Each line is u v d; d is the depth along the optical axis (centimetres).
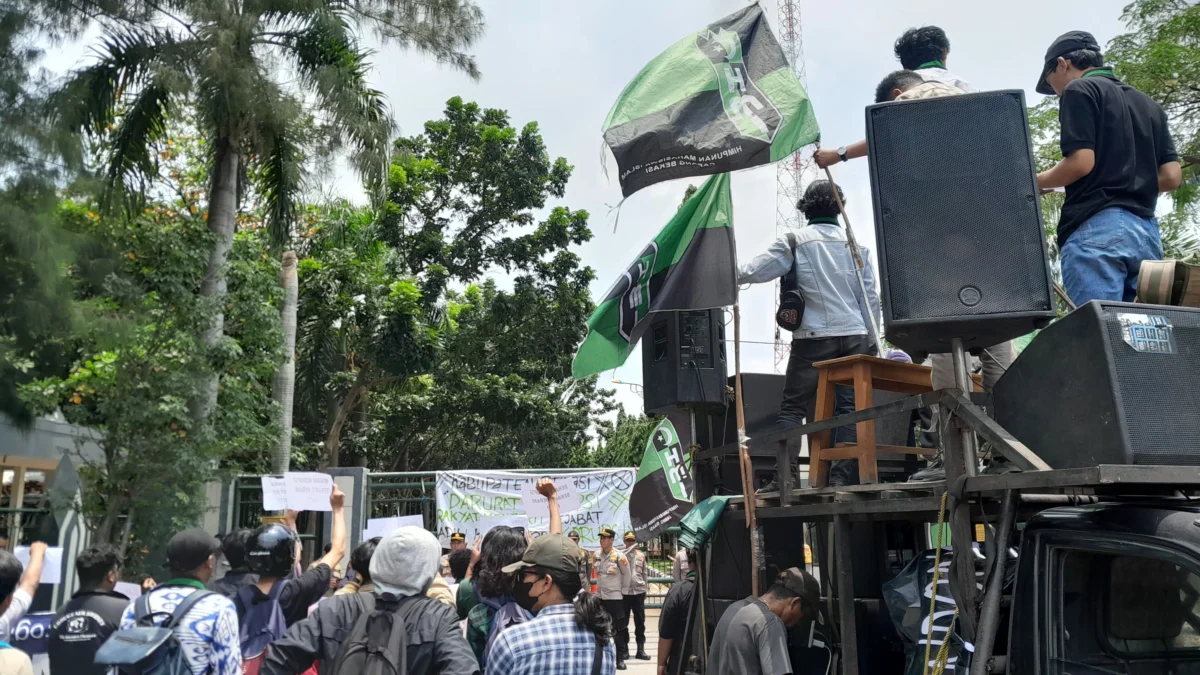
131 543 973
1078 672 274
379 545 347
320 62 1249
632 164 475
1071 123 362
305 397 1806
